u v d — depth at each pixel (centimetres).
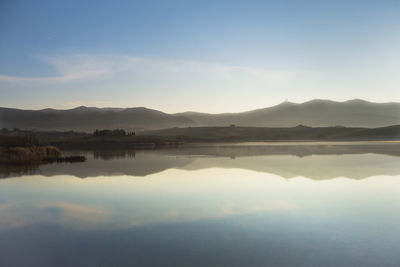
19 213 1362
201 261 870
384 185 1931
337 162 3262
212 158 3925
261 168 2789
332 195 1664
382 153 4488
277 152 4950
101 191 1817
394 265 839
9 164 3238
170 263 859
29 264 859
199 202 1532
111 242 1012
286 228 1137
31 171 2703
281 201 1541
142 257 898
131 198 1633
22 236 1078
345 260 872
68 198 1642
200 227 1154
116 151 5750
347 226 1154
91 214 1335
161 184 2034
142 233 1094
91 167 2983
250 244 988
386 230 1107
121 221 1233
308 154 4425
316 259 879
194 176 2359
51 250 954
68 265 854
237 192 1762
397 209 1376
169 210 1388
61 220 1252
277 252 927
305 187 1894
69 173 2567
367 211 1347
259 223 1196
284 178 2231
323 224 1179
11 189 1897
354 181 2083
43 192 1800
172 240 1025
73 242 1016
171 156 4316
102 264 857
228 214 1320
